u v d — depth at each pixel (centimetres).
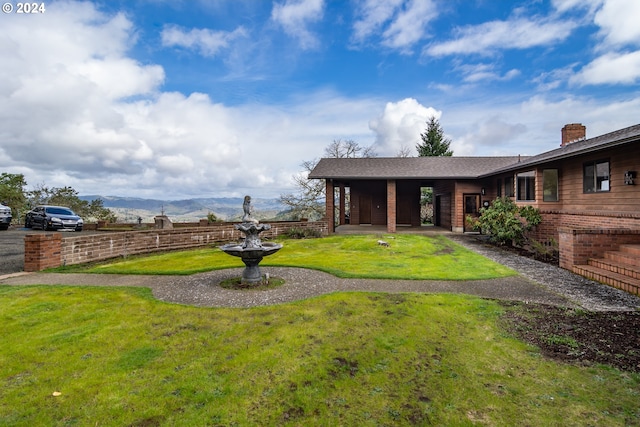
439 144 3728
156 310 488
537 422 243
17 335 392
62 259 845
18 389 280
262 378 300
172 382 292
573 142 1342
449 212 1916
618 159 921
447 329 416
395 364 329
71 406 258
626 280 605
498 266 835
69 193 2992
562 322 441
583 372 313
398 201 2230
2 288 618
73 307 501
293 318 454
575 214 1052
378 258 977
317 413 254
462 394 279
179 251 1190
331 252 1109
